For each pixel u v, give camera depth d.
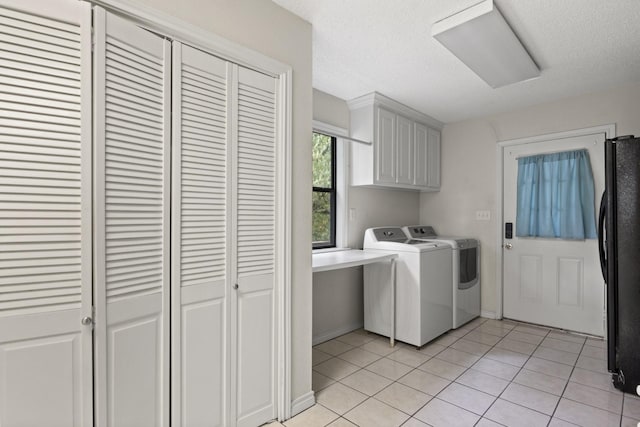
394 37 2.05
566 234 3.07
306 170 1.90
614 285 2.08
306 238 1.91
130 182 1.24
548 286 3.24
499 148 3.52
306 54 1.89
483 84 2.77
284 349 1.77
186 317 1.42
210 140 1.49
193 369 1.44
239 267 1.61
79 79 1.10
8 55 0.98
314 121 2.86
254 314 1.67
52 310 1.06
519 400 1.97
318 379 2.24
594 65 2.40
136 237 1.26
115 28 1.19
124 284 1.22
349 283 3.23
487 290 3.61
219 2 1.49
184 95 1.41
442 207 3.96
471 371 2.36
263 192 1.70
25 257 1.02
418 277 2.76
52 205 1.06
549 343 2.87
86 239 1.12
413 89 2.88
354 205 3.29
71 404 1.10
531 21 1.84
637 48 2.14
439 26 1.87
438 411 1.87
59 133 1.07
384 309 3.01
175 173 1.38
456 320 3.21
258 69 1.67
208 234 1.49
